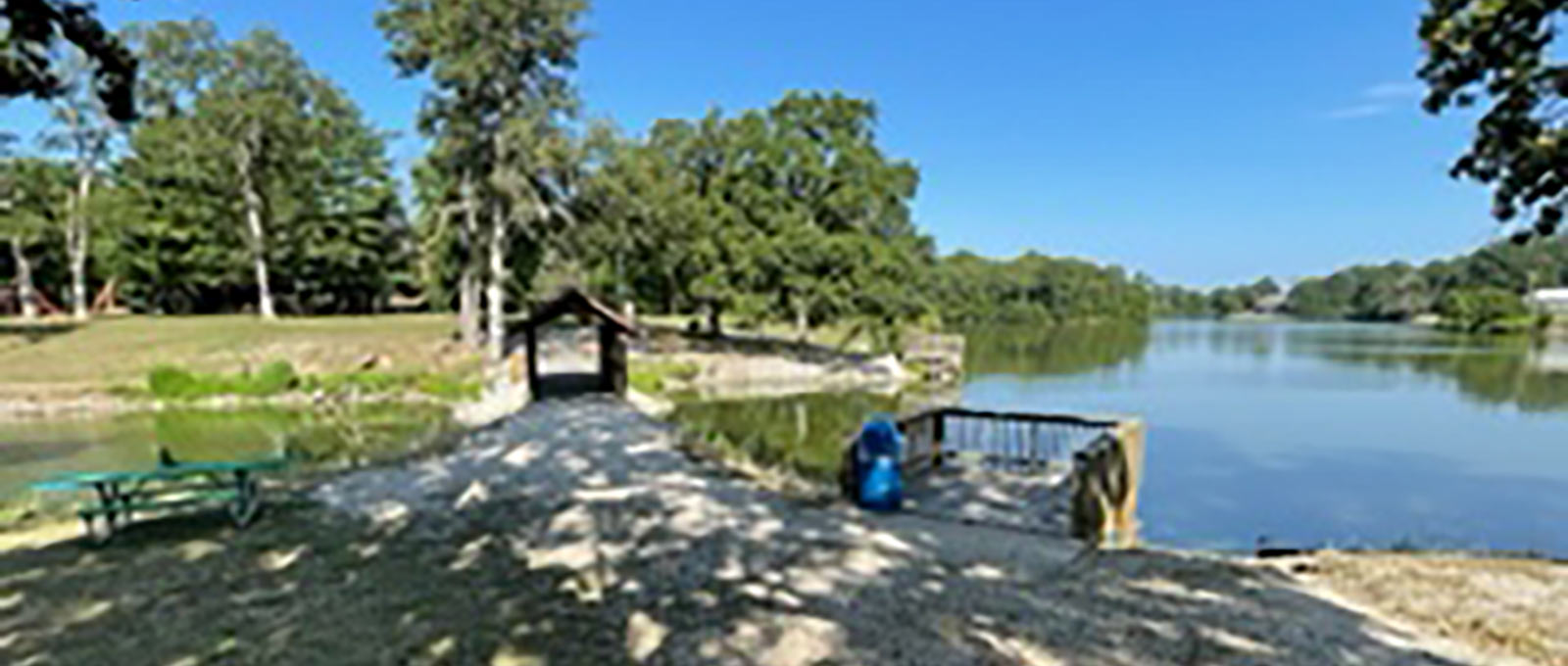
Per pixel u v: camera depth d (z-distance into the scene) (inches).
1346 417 896.9
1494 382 1272.1
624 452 438.3
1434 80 287.6
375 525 286.4
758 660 178.2
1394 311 4387.3
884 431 322.7
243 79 1311.5
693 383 1187.9
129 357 988.6
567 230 1109.1
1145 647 187.2
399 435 615.8
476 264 1128.8
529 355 696.4
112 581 223.6
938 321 1781.5
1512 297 2886.3
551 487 350.6
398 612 203.3
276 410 818.2
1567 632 197.6
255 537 269.1
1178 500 506.0
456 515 301.1
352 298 1886.1
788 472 412.2
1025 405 1009.5
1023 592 225.0
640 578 232.1
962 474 376.8
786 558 252.2
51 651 177.3
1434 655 183.8
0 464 540.7
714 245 1315.2
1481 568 252.7
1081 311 3902.6
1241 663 178.7
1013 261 4195.4
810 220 1299.2
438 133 1008.2
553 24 967.6
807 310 1339.8
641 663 176.1
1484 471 604.7
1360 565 255.6
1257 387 1222.3
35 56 266.1
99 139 1395.2
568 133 1010.7
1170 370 1517.0
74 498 371.9
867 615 205.3
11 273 1715.1
